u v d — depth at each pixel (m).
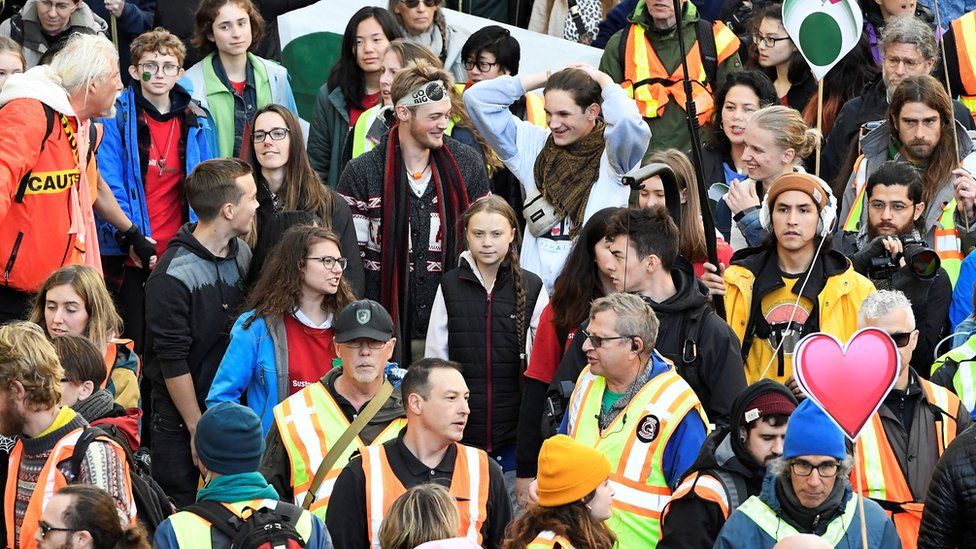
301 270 20.48
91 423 17.56
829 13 22.86
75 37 22.53
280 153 22.81
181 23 30.83
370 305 18.67
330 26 31.06
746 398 16.42
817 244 20.56
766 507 15.57
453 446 17.39
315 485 18.25
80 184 22.50
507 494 17.42
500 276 22.14
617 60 29.16
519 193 26.25
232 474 15.66
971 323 21.39
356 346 18.56
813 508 15.42
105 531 14.14
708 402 18.67
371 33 27.38
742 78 26.47
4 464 16.88
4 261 21.28
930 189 23.72
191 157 26.14
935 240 23.66
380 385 18.89
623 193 23.47
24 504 16.39
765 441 16.36
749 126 23.20
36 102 21.28
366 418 18.48
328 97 27.70
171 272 21.30
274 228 22.12
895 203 22.73
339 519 16.91
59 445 16.39
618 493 17.59
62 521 14.05
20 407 16.38
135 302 25.34
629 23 29.42
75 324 19.84
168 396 21.44
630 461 17.66
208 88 27.59
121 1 30.16
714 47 29.02
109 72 22.27
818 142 23.22
